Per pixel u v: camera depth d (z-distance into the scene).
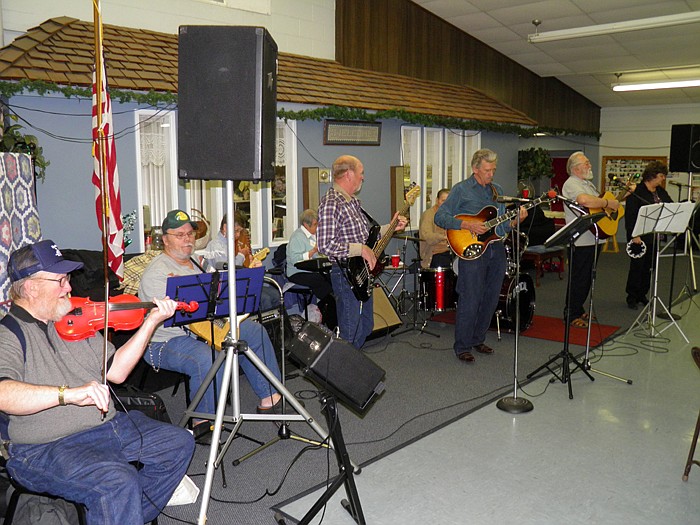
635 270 6.63
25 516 2.31
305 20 7.20
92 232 4.93
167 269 3.43
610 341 5.48
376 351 5.24
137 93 4.87
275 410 3.79
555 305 7.02
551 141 12.43
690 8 7.44
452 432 3.58
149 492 2.45
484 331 5.10
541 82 11.03
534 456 3.27
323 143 6.46
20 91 4.36
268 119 2.54
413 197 4.41
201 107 2.45
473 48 9.38
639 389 4.27
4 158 3.38
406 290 7.07
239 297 3.19
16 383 1.99
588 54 9.58
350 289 3.99
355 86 7.01
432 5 8.22
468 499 2.84
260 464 3.21
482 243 4.67
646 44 8.91
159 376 4.25
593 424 3.68
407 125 7.45
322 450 3.36
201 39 2.42
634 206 6.02
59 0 5.25
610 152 13.27
